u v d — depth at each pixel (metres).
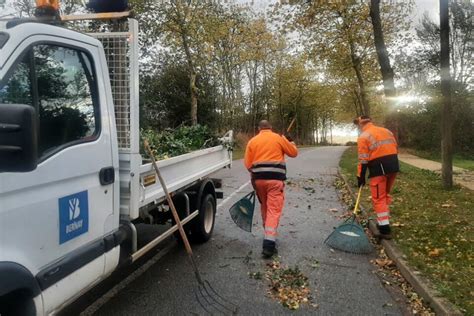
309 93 48.38
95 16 3.98
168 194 4.61
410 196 10.49
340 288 5.03
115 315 4.26
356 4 19.11
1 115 2.22
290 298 4.72
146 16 18.41
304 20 17.50
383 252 6.34
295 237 7.18
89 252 3.28
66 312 4.30
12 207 2.53
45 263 2.82
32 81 2.79
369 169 6.84
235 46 28.48
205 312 4.35
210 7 19.77
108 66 3.94
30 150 2.29
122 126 3.94
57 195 2.93
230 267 5.68
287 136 6.57
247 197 6.97
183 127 7.82
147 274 5.39
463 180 13.80
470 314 4.05
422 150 27.33
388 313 4.38
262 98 44.28
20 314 2.70
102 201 3.49
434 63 29.55
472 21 29.56
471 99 24.45
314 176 16.03
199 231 6.47
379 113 42.72
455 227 7.36
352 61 23.42
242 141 34.19
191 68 19.89
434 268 5.31
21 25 2.74
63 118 3.09
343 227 6.59
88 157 3.28
